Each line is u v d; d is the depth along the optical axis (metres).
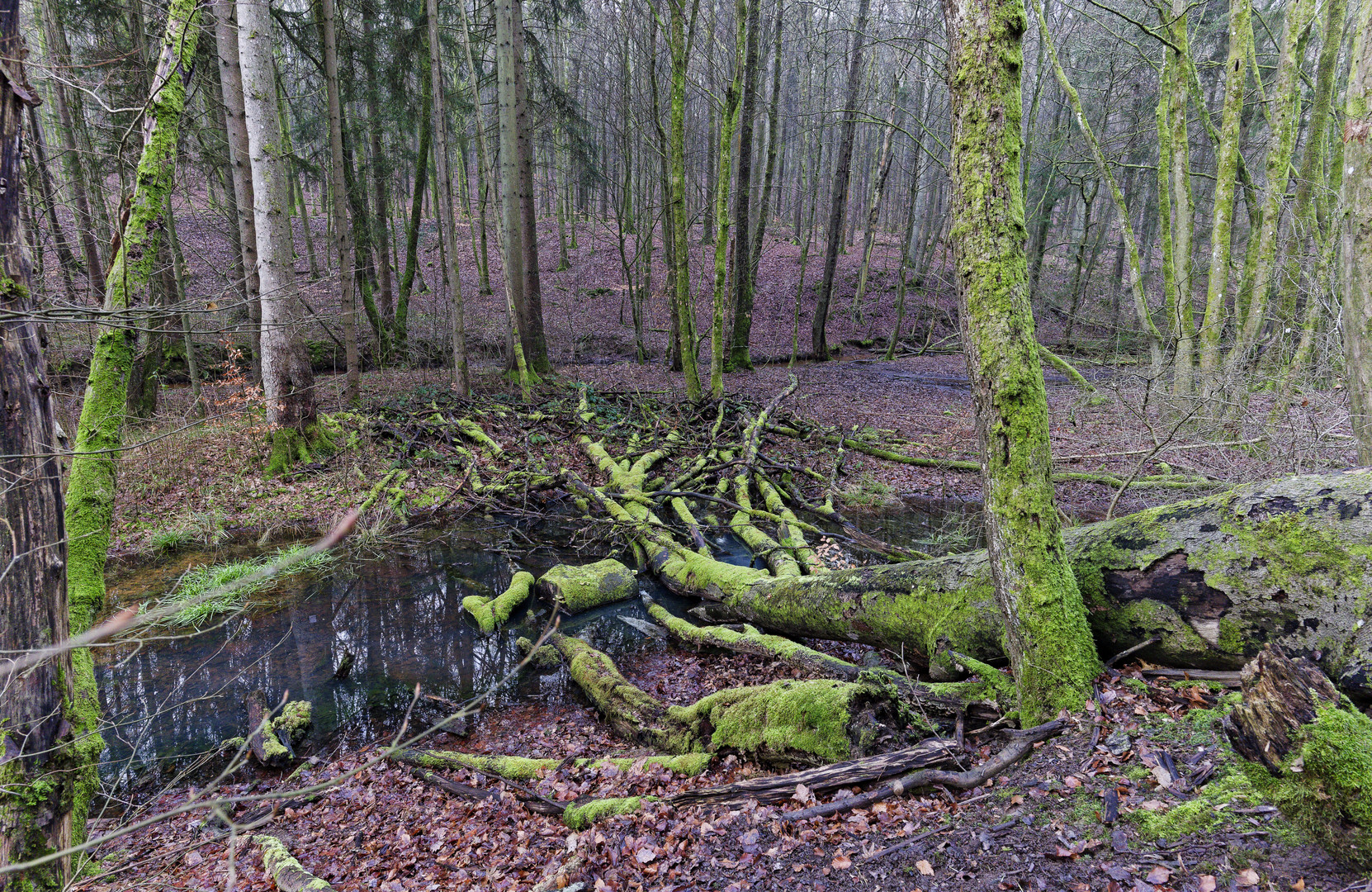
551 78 19.06
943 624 5.13
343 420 13.62
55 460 2.75
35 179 6.48
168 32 3.85
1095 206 33.75
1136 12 17.92
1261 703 2.56
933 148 29.38
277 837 4.43
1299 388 7.92
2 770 2.52
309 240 21.00
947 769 4.02
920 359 27.03
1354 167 4.42
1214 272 11.19
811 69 29.34
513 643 7.43
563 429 15.13
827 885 3.22
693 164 28.86
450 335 20.05
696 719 5.12
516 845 4.13
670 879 3.49
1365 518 3.50
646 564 9.46
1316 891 2.39
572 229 35.41
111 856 4.25
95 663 6.86
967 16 3.72
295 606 8.23
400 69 17.39
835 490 11.95
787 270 34.28
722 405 15.44
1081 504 10.37
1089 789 3.31
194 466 10.95
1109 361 19.44
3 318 2.39
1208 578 3.88
